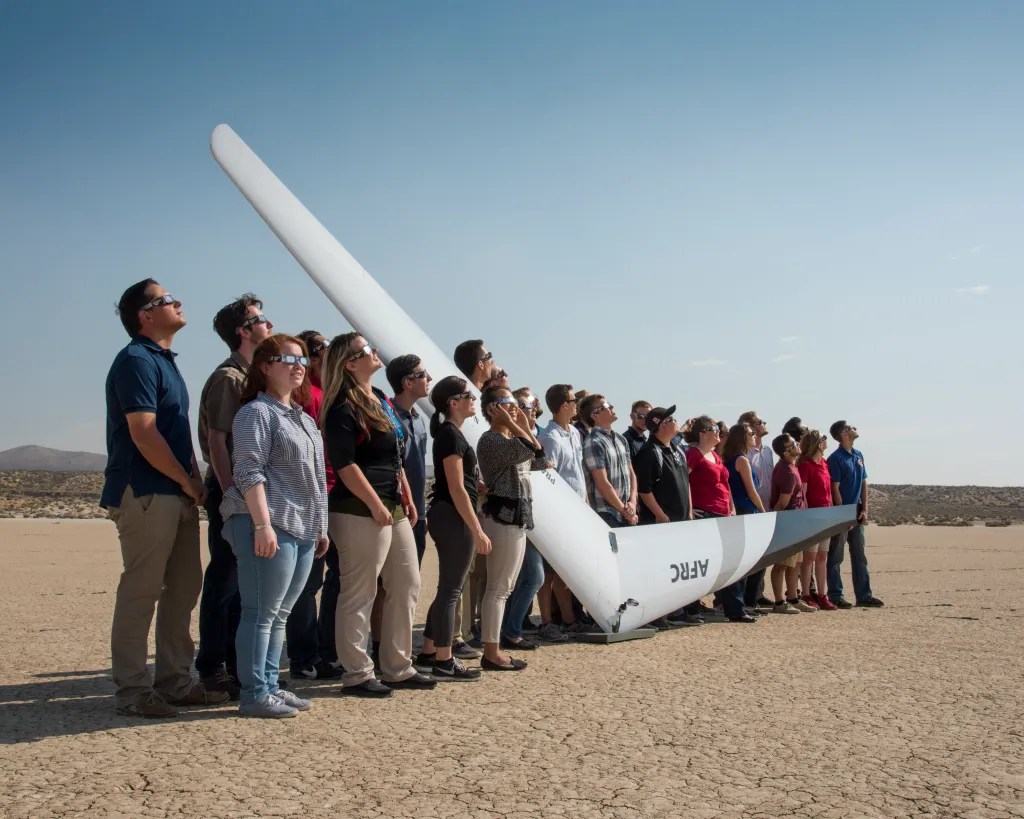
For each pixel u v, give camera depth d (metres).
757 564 9.17
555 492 7.75
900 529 36.56
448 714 5.08
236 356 5.71
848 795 3.78
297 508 4.99
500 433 6.50
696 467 9.79
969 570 16.28
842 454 11.16
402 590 5.75
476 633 8.01
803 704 5.39
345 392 5.50
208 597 5.43
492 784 3.85
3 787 3.70
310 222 7.39
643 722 4.93
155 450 4.84
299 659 6.27
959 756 4.36
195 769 3.98
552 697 5.54
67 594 11.59
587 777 3.96
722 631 8.60
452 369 7.66
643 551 8.27
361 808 3.53
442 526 6.10
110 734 4.55
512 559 6.40
